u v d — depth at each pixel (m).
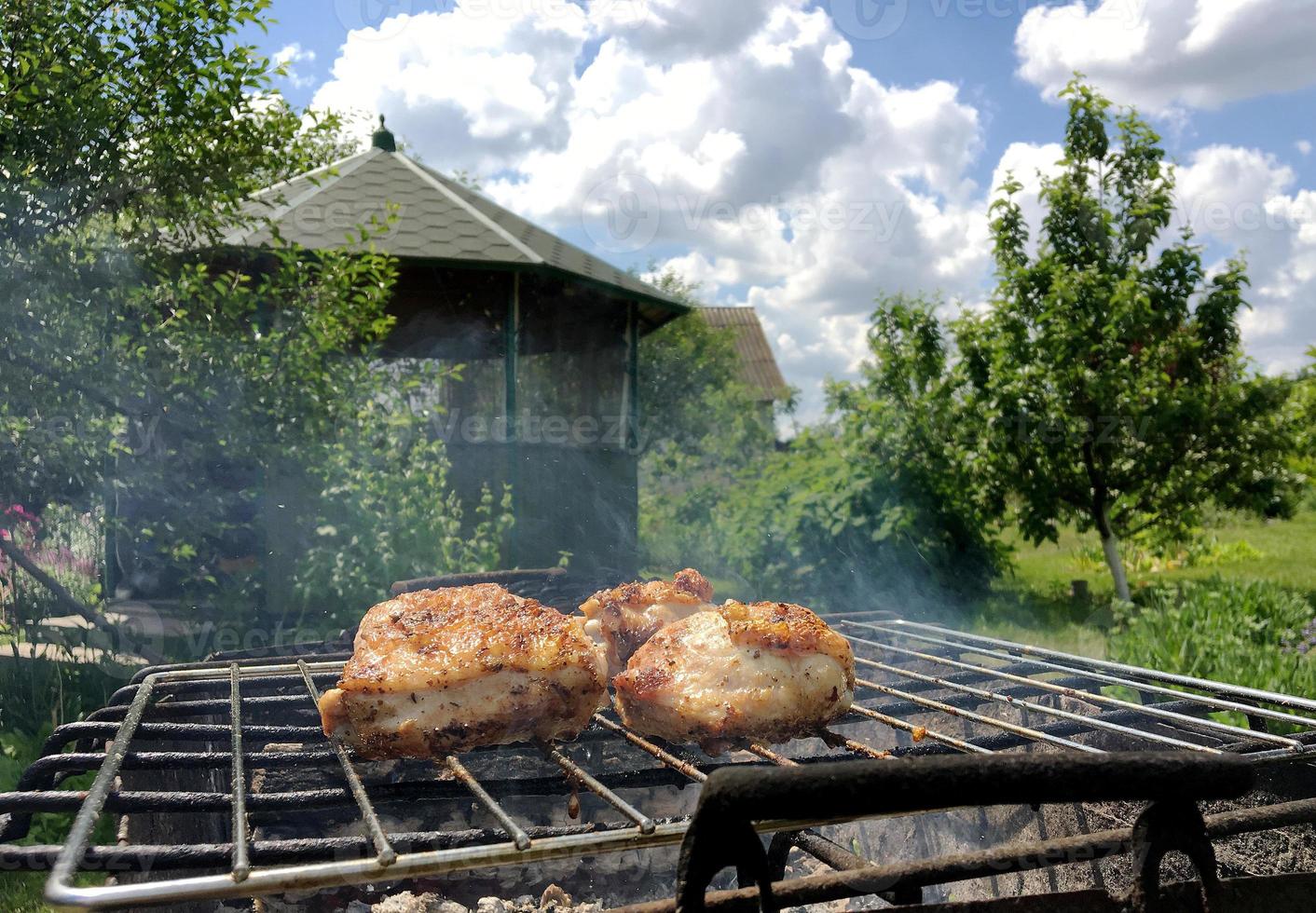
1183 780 1.21
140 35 6.05
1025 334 10.20
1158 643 5.68
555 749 2.12
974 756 1.18
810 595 10.09
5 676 5.79
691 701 2.21
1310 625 6.38
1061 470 10.16
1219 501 10.32
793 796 1.12
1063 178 10.17
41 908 3.56
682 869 1.17
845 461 10.54
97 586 7.62
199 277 6.46
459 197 11.83
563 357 11.42
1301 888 1.45
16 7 5.71
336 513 6.96
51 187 5.89
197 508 6.81
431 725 2.09
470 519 10.27
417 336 10.41
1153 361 9.95
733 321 32.66
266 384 6.63
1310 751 1.78
